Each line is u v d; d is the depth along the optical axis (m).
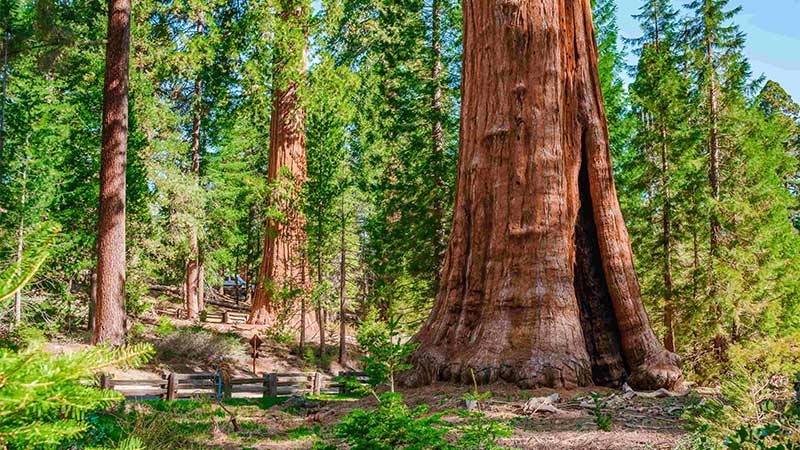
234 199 31.52
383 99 30.06
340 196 24.09
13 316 17.67
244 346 23.38
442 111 25.42
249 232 38.75
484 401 9.22
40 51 20.14
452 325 11.68
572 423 7.81
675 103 21.77
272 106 27.62
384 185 25.59
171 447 7.29
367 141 29.28
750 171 22.83
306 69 27.52
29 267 1.47
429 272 24.34
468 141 12.35
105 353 1.52
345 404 11.09
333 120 23.62
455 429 4.64
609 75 26.38
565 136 12.05
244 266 47.09
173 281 34.16
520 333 10.77
